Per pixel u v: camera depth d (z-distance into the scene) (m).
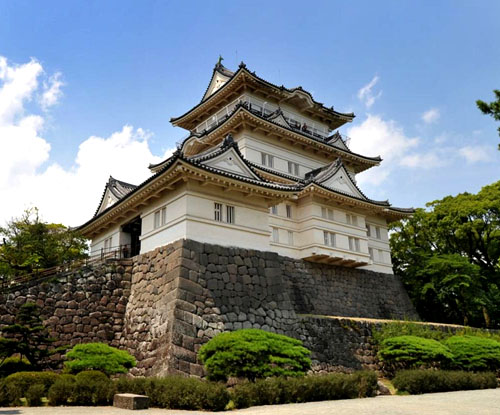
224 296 20.66
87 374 15.25
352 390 16.48
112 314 22.09
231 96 39.38
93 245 31.33
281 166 35.91
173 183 22.02
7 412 11.95
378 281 36.66
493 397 16.23
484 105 16.83
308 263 31.58
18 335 19.36
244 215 23.66
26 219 35.22
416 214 46.38
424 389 19.08
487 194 43.69
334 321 24.47
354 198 33.44
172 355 17.42
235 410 12.65
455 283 38.25
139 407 12.70
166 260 21.02
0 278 30.41
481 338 26.22
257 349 14.96
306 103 42.06
